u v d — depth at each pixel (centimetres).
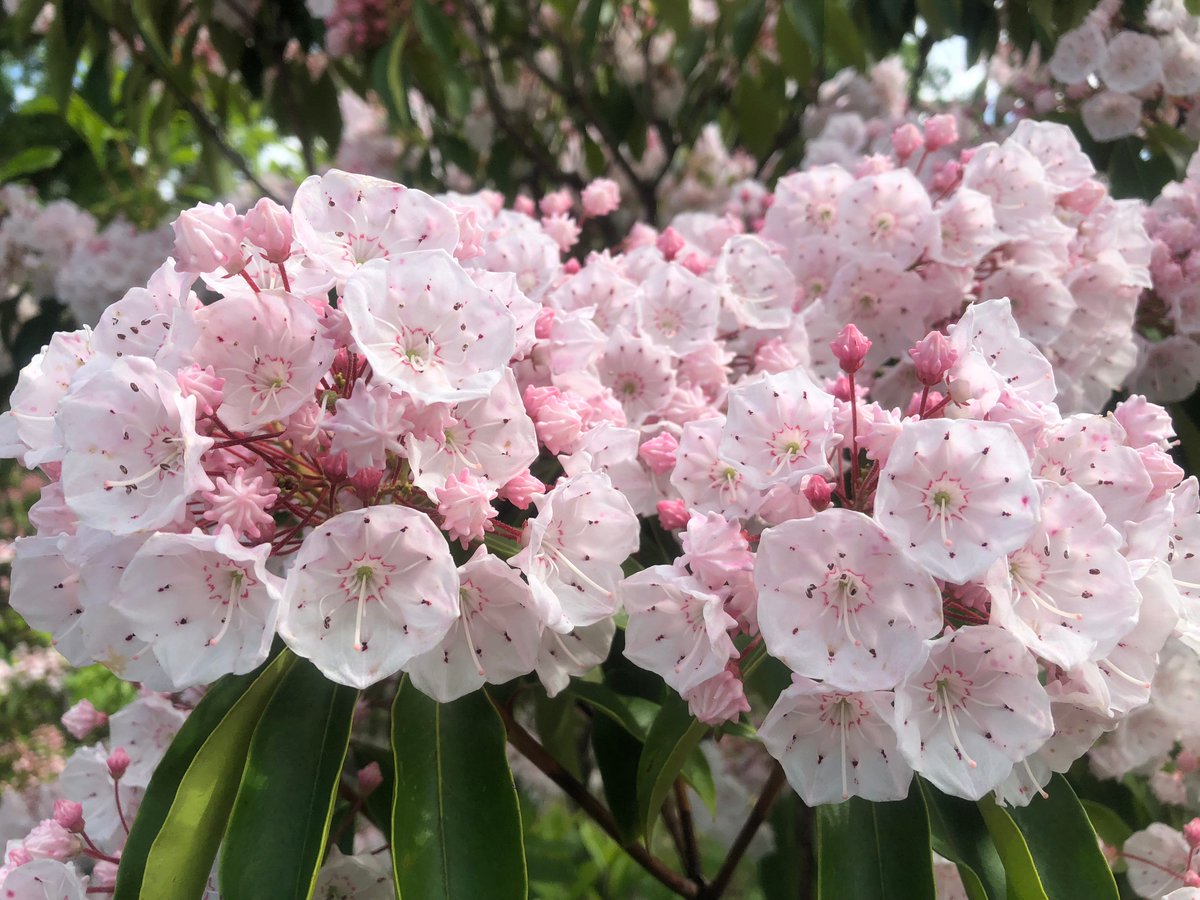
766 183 42
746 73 39
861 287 23
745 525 17
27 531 53
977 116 36
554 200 27
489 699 16
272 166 50
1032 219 23
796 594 13
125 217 41
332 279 14
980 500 13
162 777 15
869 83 42
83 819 19
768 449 15
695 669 14
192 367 13
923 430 13
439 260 14
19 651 54
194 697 20
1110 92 32
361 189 15
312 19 37
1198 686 21
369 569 13
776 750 14
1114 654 14
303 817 14
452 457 14
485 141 41
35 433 15
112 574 14
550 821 36
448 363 14
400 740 15
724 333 23
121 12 34
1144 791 25
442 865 14
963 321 15
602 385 19
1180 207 28
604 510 15
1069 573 14
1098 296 24
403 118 33
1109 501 15
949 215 23
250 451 14
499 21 39
